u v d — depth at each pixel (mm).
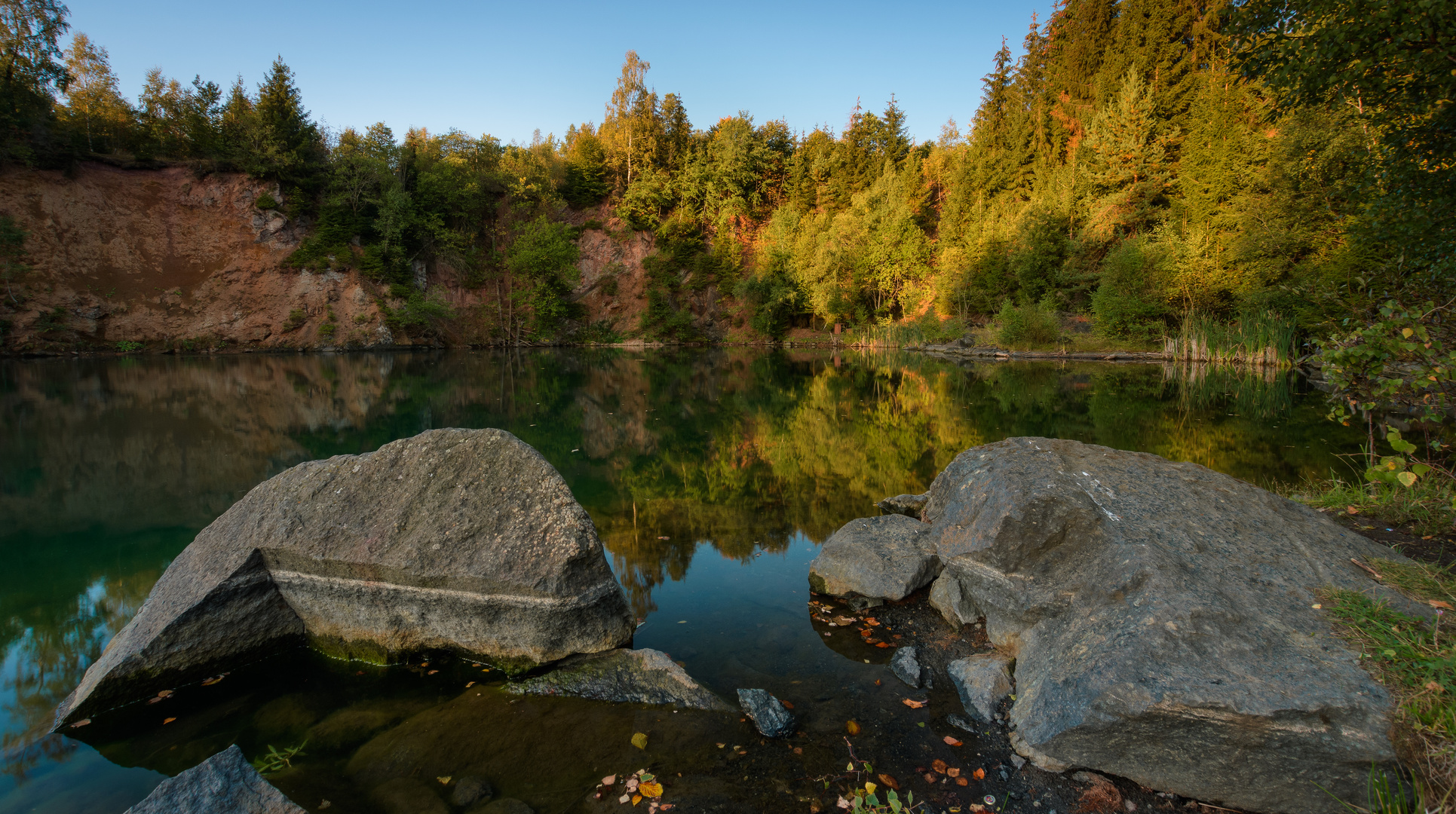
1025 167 41438
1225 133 27531
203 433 12094
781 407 16422
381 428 12867
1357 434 10586
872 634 4406
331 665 4172
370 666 4145
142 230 33562
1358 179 7863
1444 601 3141
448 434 4625
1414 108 6387
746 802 2791
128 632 3918
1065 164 39219
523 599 4027
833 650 4199
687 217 51562
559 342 46781
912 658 3969
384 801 2830
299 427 12859
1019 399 16625
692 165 51875
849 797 2816
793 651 4180
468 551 4102
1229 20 6992
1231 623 2977
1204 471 4617
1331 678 2666
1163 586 3195
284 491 4461
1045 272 33938
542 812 2742
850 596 4969
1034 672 3414
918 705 3512
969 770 2977
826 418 14367
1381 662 2750
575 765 3074
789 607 4855
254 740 3344
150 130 38094
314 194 38906
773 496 8023
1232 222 25938
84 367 24844
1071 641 3301
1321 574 3438
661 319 48250
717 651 4199
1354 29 5742
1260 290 23531
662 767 3047
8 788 2979
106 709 3602
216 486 8492
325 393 18578
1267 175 23672
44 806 2852
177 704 3689
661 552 6078
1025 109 43875
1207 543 3697
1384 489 5215
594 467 9711
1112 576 3488
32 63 32219
